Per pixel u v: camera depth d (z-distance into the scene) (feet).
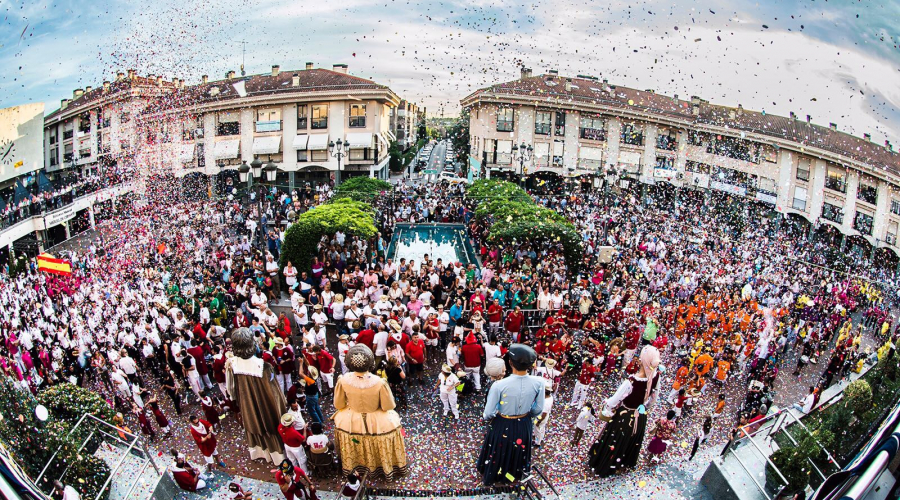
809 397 35.29
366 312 44.37
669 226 98.73
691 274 61.62
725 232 99.76
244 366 30.40
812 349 50.60
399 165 185.26
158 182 111.34
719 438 35.81
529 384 28.02
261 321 44.62
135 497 26.73
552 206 110.01
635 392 29.60
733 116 128.47
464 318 49.80
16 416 23.95
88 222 92.53
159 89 111.14
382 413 29.78
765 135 112.27
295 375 39.06
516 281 53.01
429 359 46.01
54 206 81.00
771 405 37.83
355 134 130.72
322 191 114.62
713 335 48.06
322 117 129.80
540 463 32.17
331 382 39.68
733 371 46.37
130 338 42.34
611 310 49.32
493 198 82.58
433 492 29.25
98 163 98.84
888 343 30.04
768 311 52.80
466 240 85.87
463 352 39.93
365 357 28.60
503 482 29.17
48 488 23.66
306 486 27.89
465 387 39.45
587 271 65.62
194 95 123.65
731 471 28.81
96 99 97.91
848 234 95.04
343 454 29.99
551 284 53.47
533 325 52.16
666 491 29.48
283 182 134.10
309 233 58.13
